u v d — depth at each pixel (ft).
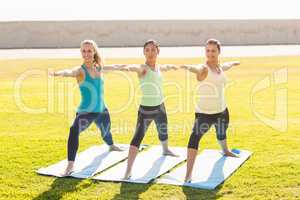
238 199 20.33
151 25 110.63
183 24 111.34
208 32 112.37
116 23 109.19
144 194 20.99
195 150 22.65
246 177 23.22
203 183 22.20
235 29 113.29
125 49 98.43
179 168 24.68
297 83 55.26
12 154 27.50
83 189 21.70
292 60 77.00
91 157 26.58
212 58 23.16
